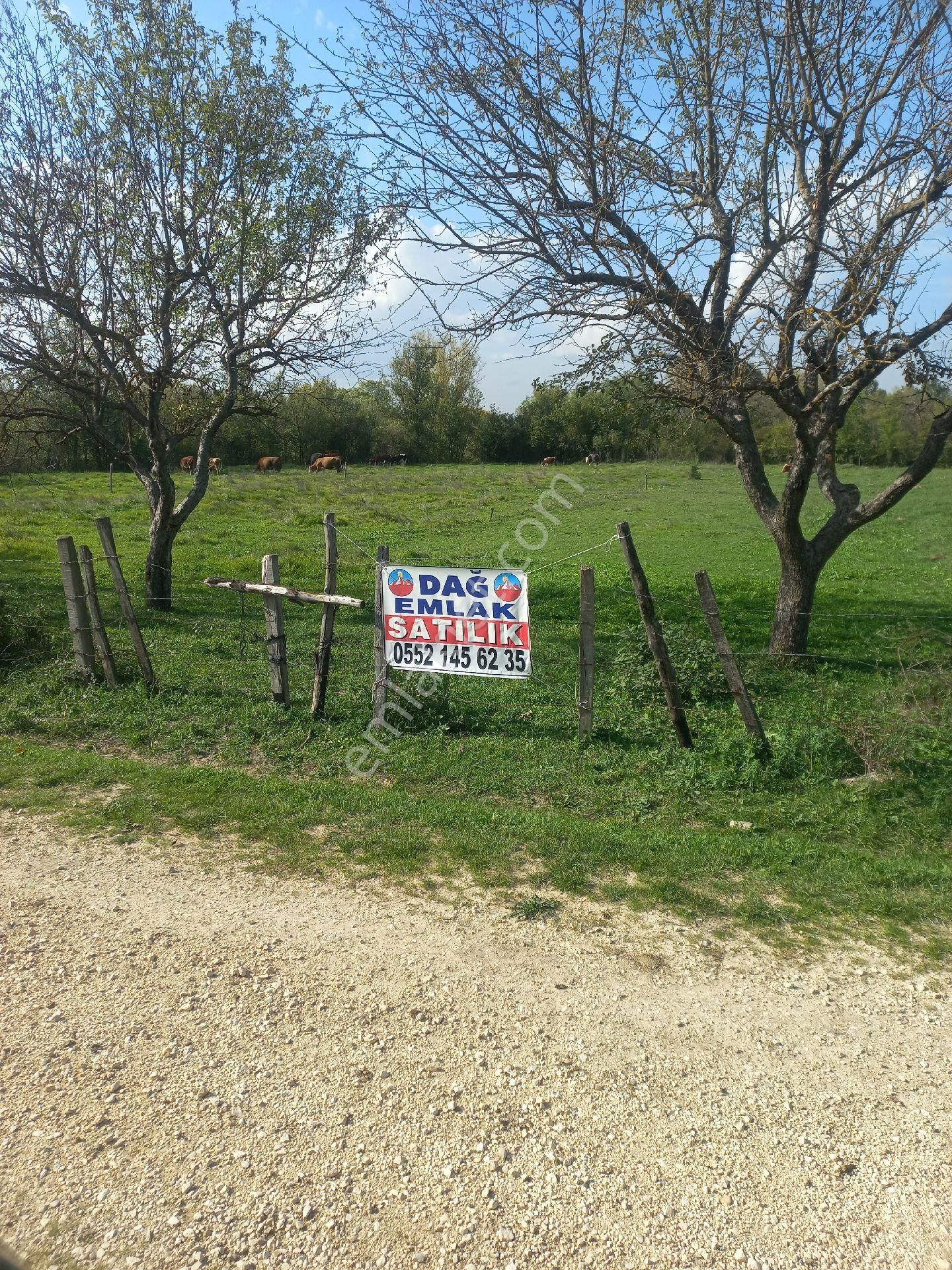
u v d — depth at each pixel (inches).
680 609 583.2
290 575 686.5
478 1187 113.8
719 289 369.1
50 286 470.6
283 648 316.2
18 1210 108.9
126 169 478.0
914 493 1175.6
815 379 378.0
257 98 491.5
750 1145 121.9
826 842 221.8
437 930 177.2
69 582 340.5
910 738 262.1
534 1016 149.6
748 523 1061.1
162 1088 130.6
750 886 197.2
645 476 1636.3
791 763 262.7
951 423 368.5
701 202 336.2
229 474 1766.7
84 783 253.8
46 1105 127.0
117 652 390.3
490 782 258.5
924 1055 141.8
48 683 340.5
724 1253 105.1
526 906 185.9
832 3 322.7
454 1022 147.4
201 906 185.3
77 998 152.3
